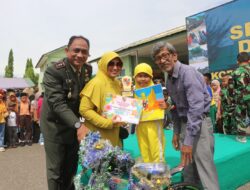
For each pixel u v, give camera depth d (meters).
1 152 8.68
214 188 3.09
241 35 9.74
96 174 2.62
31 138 10.37
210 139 3.16
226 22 10.16
